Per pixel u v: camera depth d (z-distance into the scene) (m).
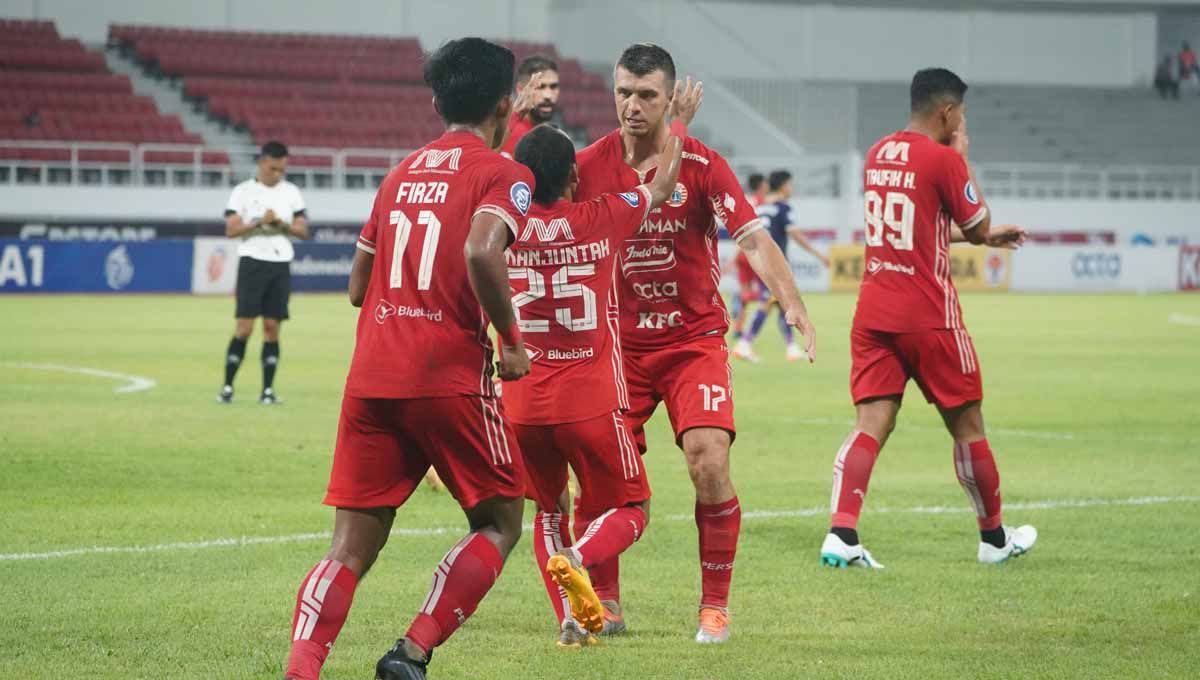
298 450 24.30
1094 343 50.72
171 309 62.31
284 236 31.12
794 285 13.16
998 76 110.19
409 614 13.48
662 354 13.30
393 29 100.75
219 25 97.19
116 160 81.69
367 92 94.44
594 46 101.75
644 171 13.15
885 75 108.75
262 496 19.88
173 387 34.03
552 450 12.38
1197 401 33.47
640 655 12.09
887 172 16.30
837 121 96.69
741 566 15.84
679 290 13.30
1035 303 76.06
